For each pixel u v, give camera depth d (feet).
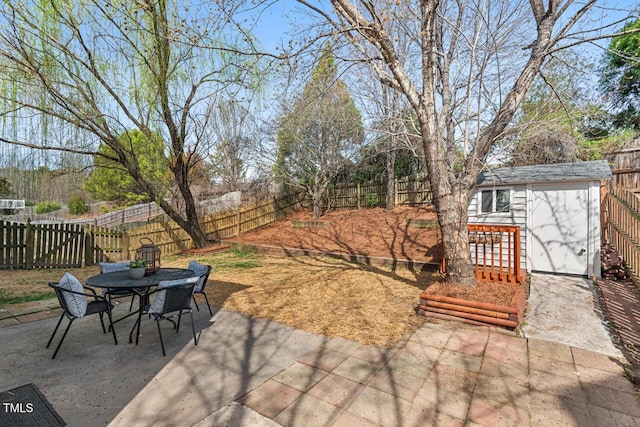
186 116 29.35
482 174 25.11
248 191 56.70
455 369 10.05
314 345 11.84
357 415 7.79
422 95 15.15
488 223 24.40
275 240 38.34
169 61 25.53
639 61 16.93
